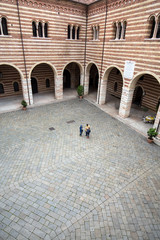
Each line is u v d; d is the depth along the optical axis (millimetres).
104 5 17938
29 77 20047
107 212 8266
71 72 29047
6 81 23312
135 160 12086
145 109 20953
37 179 10047
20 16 16969
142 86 21281
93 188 9578
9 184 9617
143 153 12898
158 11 12602
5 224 7543
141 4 13766
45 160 11695
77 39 22203
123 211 8367
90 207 8469
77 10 20312
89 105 22250
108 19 17844
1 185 9523
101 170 10977
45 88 27219
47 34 19719
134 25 14836
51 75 26953
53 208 8328
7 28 16891
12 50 17734
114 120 18188
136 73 15680
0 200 8664
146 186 9898
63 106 21578
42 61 20234
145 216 8180
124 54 16656
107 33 18422
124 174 10734
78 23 21125
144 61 14594
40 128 15938
